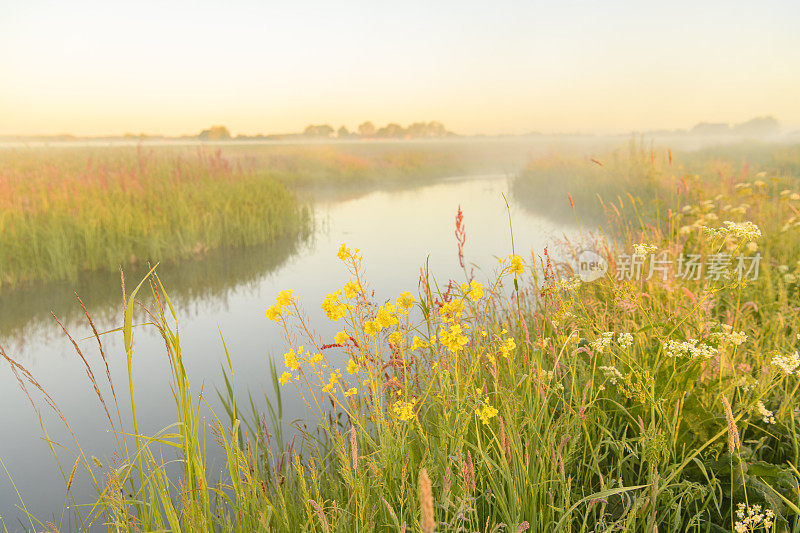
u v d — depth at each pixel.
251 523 2.13
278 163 24.97
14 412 3.94
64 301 6.65
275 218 10.86
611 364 2.79
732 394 2.52
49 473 3.15
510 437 2.11
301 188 21.62
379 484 2.05
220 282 7.45
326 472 2.56
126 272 7.96
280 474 2.65
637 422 2.37
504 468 1.99
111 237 8.25
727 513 2.05
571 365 2.64
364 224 12.21
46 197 9.66
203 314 6.06
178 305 6.41
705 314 2.97
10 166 15.17
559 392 2.61
